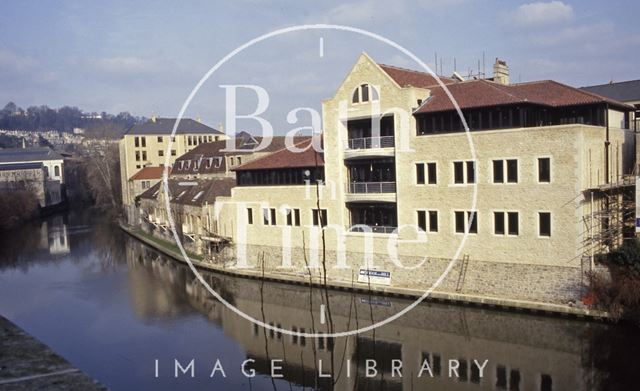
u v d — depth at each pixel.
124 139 96.06
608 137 30.17
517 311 28.73
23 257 57.09
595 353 23.19
